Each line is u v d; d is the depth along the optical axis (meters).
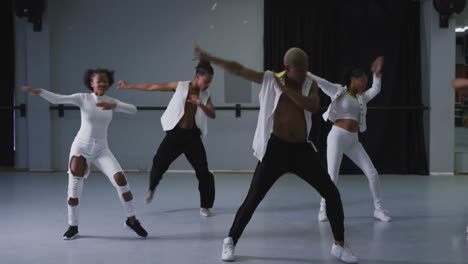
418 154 7.54
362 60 7.54
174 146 4.66
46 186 6.46
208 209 4.93
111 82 4.06
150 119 7.79
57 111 7.79
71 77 7.78
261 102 3.34
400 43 7.52
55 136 7.83
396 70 7.52
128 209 4.10
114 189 6.23
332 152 4.47
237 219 3.55
